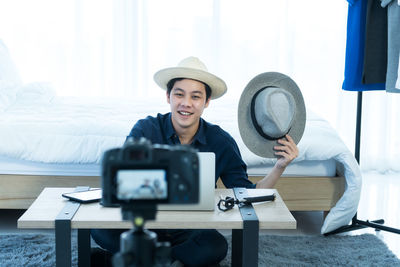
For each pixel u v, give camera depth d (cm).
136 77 411
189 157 76
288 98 181
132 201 75
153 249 74
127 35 407
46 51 404
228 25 413
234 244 166
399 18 220
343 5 407
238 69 418
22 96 291
